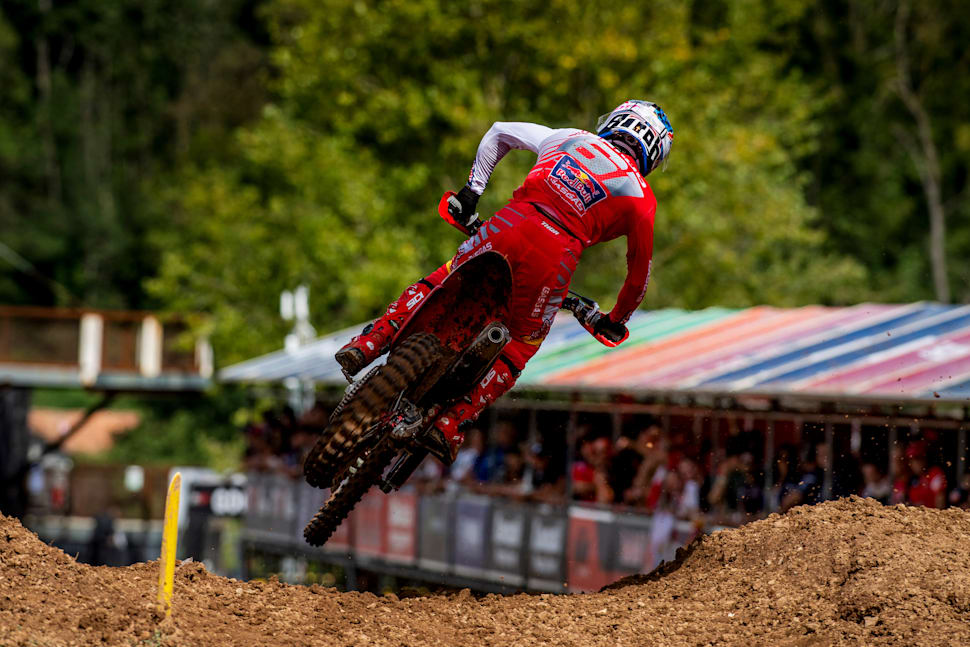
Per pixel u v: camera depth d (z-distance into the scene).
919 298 85.31
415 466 11.74
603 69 50.00
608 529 26.83
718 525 24.08
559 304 11.35
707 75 54.00
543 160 11.38
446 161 54.22
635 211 11.40
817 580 12.11
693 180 51.34
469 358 10.62
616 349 33.00
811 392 24.30
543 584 28.67
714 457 27.08
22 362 53.84
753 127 55.31
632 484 28.22
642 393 27.67
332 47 54.69
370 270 49.78
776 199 52.69
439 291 11.25
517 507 29.92
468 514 31.72
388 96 52.69
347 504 11.48
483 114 50.12
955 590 11.09
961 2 91.19
